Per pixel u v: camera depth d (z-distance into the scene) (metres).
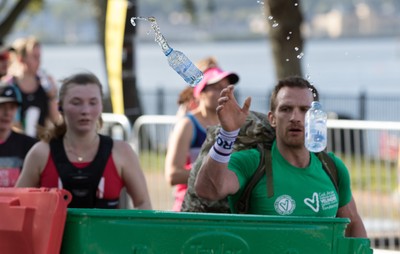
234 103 8.93
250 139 9.84
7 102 14.02
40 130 11.48
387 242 18.97
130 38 23.19
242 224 8.05
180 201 13.91
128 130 18.72
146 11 164.00
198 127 13.98
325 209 9.73
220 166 9.05
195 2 42.06
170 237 7.91
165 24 164.38
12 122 14.27
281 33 29.62
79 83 11.34
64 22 147.88
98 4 31.03
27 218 7.82
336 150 18.73
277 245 8.12
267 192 9.52
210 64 14.28
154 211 7.99
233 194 9.58
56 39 150.00
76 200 11.29
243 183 9.50
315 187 9.69
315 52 114.94
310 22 153.75
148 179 19.77
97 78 11.59
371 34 160.62
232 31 171.62
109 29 19.88
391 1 159.88
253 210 9.59
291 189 9.58
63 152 11.32
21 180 11.38
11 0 31.92
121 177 11.51
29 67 18.19
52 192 7.84
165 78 88.06
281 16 29.58
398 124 18.11
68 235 7.93
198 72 8.96
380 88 68.88
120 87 19.91
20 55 18.23
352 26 161.62
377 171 19.00
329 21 161.75
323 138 9.22
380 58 108.69
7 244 7.90
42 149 11.36
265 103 41.88
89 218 7.87
